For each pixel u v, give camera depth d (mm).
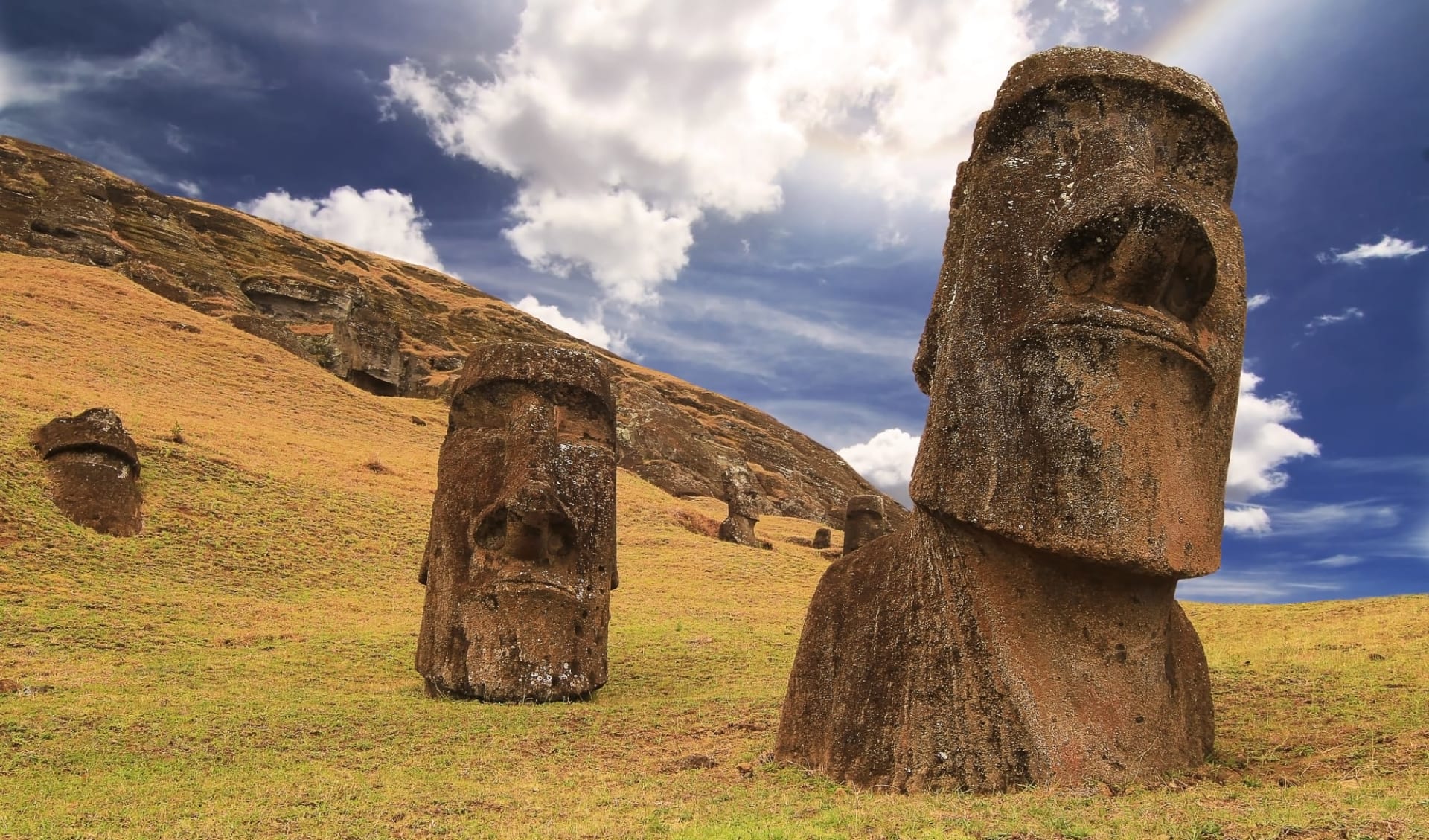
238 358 51312
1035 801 6949
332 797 8336
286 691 13570
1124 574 7809
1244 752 8758
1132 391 7773
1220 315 8320
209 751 10164
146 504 24609
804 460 99250
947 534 8469
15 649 14930
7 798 8234
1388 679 10789
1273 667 12156
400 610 21891
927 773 7816
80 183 67500
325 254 98000
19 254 57750
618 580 15086
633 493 47312
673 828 6875
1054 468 7777
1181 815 6176
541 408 14492
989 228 8680
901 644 8367
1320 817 5832
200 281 66625
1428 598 18641
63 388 33500
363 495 31719
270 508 27328
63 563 20219
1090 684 7891
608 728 11570
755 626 22453
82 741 10180
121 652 15641
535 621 13625
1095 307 7859
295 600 21656
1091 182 8250
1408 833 5352
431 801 8172
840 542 53312
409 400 64438
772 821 6824
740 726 11344
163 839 7035
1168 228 7672
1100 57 8789
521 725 11594
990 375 8273
